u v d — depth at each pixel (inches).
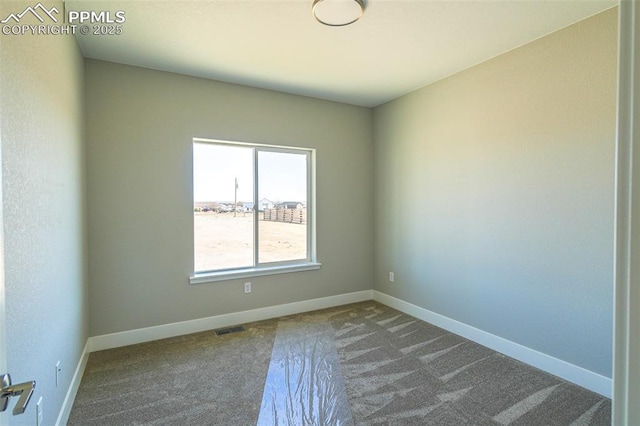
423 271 139.6
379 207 164.7
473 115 117.3
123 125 113.0
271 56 108.5
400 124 149.9
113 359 103.9
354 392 86.9
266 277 141.7
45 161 61.6
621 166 17.0
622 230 17.1
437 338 120.9
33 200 54.7
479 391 87.2
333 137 156.4
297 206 152.9
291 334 124.1
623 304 17.1
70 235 82.3
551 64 94.7
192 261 125.3
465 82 119.8
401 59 111.4
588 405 81.1
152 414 77.8
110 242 111.8
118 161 112.5
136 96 114.9
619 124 17.1
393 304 155.9
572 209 91.1
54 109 68.5
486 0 79.2
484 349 111.9
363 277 167.0
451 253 126.9
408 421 75.6
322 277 155.6
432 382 91.5
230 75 124.1
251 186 141.3
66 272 77.4
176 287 122.8
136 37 95.1
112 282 112.3
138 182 115.7
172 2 79.0
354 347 113.2
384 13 84.3
